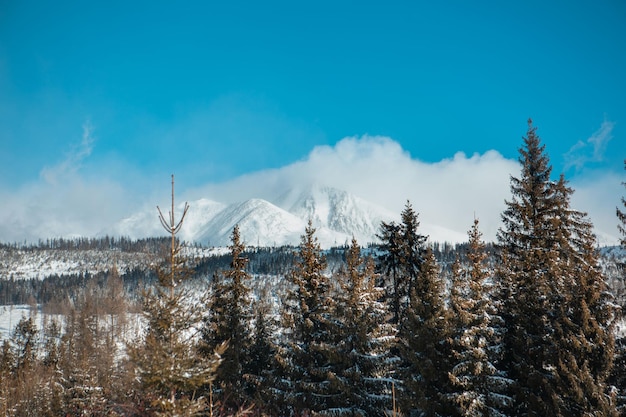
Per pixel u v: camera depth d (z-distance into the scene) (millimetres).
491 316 25422
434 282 25641
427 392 23766
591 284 23625
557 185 30266
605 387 21406
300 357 26781
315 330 27969
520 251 28484
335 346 25047
